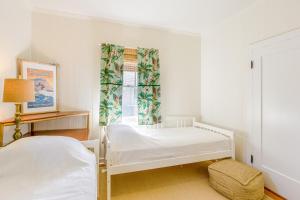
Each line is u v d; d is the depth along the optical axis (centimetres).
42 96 252
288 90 207
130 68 317
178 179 255
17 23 222
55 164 140
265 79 234
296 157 200
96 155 208
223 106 307
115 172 198
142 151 208
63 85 277
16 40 220
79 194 108
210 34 337
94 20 291
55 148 151
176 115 347
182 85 350
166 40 336
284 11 210
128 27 310
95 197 118
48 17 269
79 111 279
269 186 229
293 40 201
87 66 288
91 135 292
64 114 245
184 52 350
